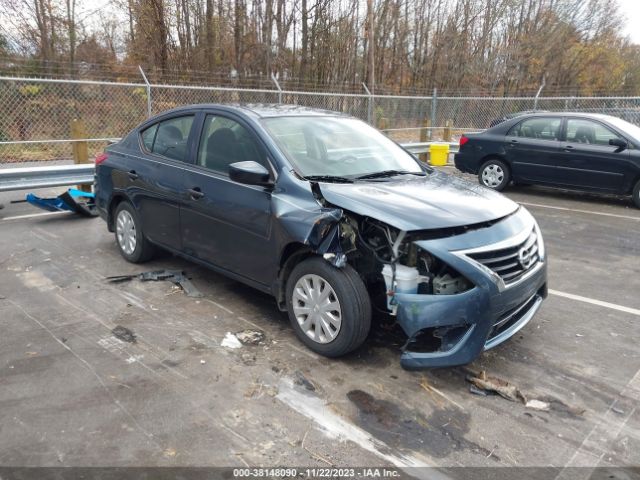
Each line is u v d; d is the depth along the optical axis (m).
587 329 4.16
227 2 22.92
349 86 25.72
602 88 38.56
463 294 3.05
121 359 3.46
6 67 16.84
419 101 15.81
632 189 8.84
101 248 5.85
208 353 3.56
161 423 2.81
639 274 5.55
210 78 21.06
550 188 10.89
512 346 3.83
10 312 4.14
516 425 2.91
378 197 3.41
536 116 9.84
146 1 20.38
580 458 2.66
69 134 12.58
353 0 26.58
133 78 19.16
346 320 3.31
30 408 2.90
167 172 4.58
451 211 3.32
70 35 20.72
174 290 4.68
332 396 3.11
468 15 33.31
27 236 6.28
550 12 35.19
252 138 4.01
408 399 3.11
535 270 3.50
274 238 3.64
